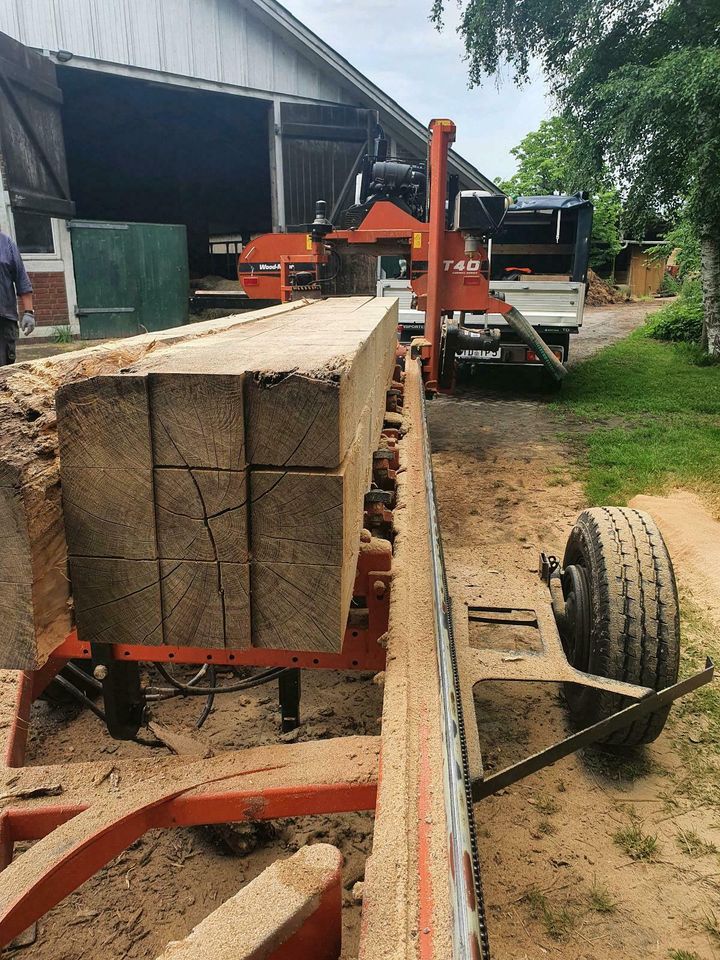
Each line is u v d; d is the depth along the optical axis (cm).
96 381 127
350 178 1507
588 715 293
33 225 1091
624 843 258
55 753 280
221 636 141
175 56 1250
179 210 1995
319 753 163
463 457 754
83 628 146
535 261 1202
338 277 746
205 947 106
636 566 284
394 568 222
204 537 134
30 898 136
